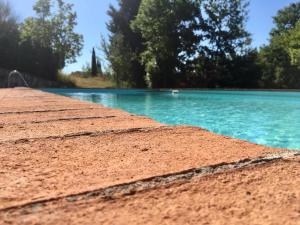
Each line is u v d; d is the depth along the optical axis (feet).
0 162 5.02
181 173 4.39
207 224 3.01
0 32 85.61
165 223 3.03
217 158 5.15
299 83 77.36
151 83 84.48
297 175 4.32
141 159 5.17
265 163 4.87
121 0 95.45
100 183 4.03
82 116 10.99
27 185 3.98
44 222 3.04
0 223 3.01
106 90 63.36
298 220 3.10
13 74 68.59
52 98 21.86
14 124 9.07
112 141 6.63
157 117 23.13
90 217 3.14
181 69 84.58
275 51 80.23
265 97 43.39
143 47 93.04
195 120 21.49
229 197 3.61
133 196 3.65
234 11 84.28
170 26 82.23
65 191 3.77
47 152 5.70
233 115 23.91
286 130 17.35
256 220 3.09
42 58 88.84
